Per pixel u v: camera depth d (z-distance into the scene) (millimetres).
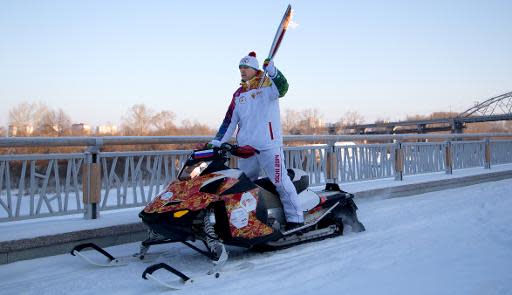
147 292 3320
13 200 4277
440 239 4750
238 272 3752
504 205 6562
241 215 3920
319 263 3977
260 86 4359
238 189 3963
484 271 3592
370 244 4645
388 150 8188
